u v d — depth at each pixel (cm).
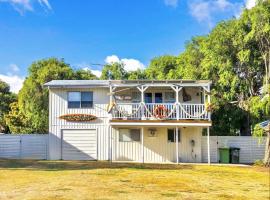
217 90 3778
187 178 1927
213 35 3716
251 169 2541
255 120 3353
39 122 4956
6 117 5003
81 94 3120
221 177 2034
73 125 3098
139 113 2945
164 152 3077
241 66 3591
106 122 3097
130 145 3086
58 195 1330
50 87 3088
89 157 3081
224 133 3903
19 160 2877
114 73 5416
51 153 3086
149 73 5209
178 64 4656
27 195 1322
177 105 2925
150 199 1302
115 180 1758
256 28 3042
